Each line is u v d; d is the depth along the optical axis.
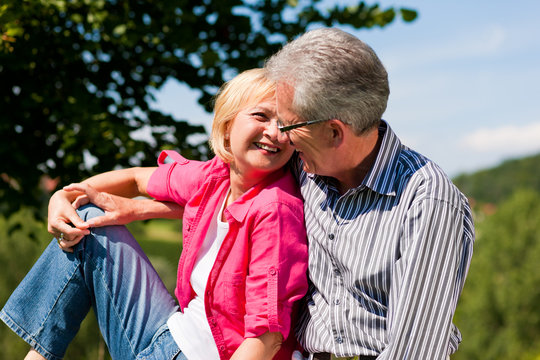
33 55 3.85
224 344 1.94
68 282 2.16
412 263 1.59
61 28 3.89
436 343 1.57
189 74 4.30
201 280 2.02
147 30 3.85
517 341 23.22
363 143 1.74
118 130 3.77
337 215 1.81
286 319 1.82
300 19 4.52
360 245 1.72
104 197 2.21
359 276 1.71
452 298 1.59
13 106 4.01
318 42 1.67
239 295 1.92
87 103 3.77
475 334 23.95
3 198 4.54
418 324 1.57
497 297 23.92
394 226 1.68
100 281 2.14
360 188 1.75
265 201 1.87
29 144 4.09
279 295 1.81
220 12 4.25
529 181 61.94
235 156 1.96
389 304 1.67
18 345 11.16
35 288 2.16
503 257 24.92
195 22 4.27
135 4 4.03
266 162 1.91
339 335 1.76
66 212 2.13
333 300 1.80
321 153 1.74
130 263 2.17
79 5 3.73
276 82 1.73
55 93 4.04
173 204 2.28
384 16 4.38
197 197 2.10
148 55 3.93
